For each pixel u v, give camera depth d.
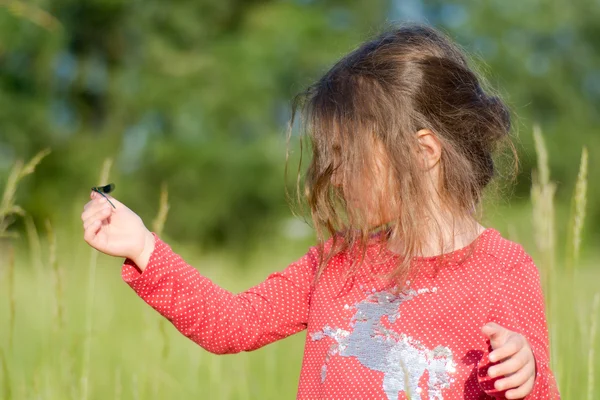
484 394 2.19
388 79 2.46
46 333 4.63
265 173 20.09
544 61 24.28
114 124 21.42
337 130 2.45
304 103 2.66
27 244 14.13
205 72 20.58
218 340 2.45
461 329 2.25
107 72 21.70
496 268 2.29
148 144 20.61
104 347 4.80
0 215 3.19
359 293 2.40
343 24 22.42
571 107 23.95
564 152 23.11
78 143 21.34
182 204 20.81
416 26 2.69
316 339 2.43
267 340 2.53
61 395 3.51
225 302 2.48
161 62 20.78
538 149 3.25
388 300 2.35
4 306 5.94
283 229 19.80
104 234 2.39
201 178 20.55
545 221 3.19
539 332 2.21
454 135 2.47
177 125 20.78
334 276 2.49
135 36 21.70
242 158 20.11
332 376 2.34
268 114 21.05
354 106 2.44
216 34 21.72
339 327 2.38
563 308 3.44
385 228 2.45
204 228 20.97
